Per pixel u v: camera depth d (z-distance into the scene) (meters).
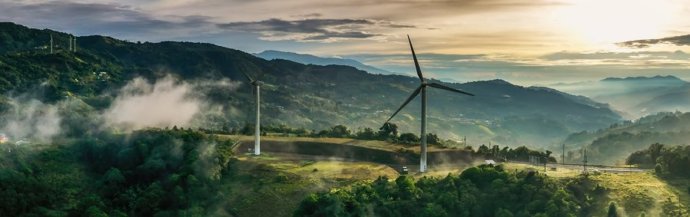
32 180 186.00
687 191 170.62
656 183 176.50
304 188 187.75
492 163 199.88
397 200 167.38
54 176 197.88
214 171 195.38
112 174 196.12
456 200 164.75
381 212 162.50
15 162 198.62
